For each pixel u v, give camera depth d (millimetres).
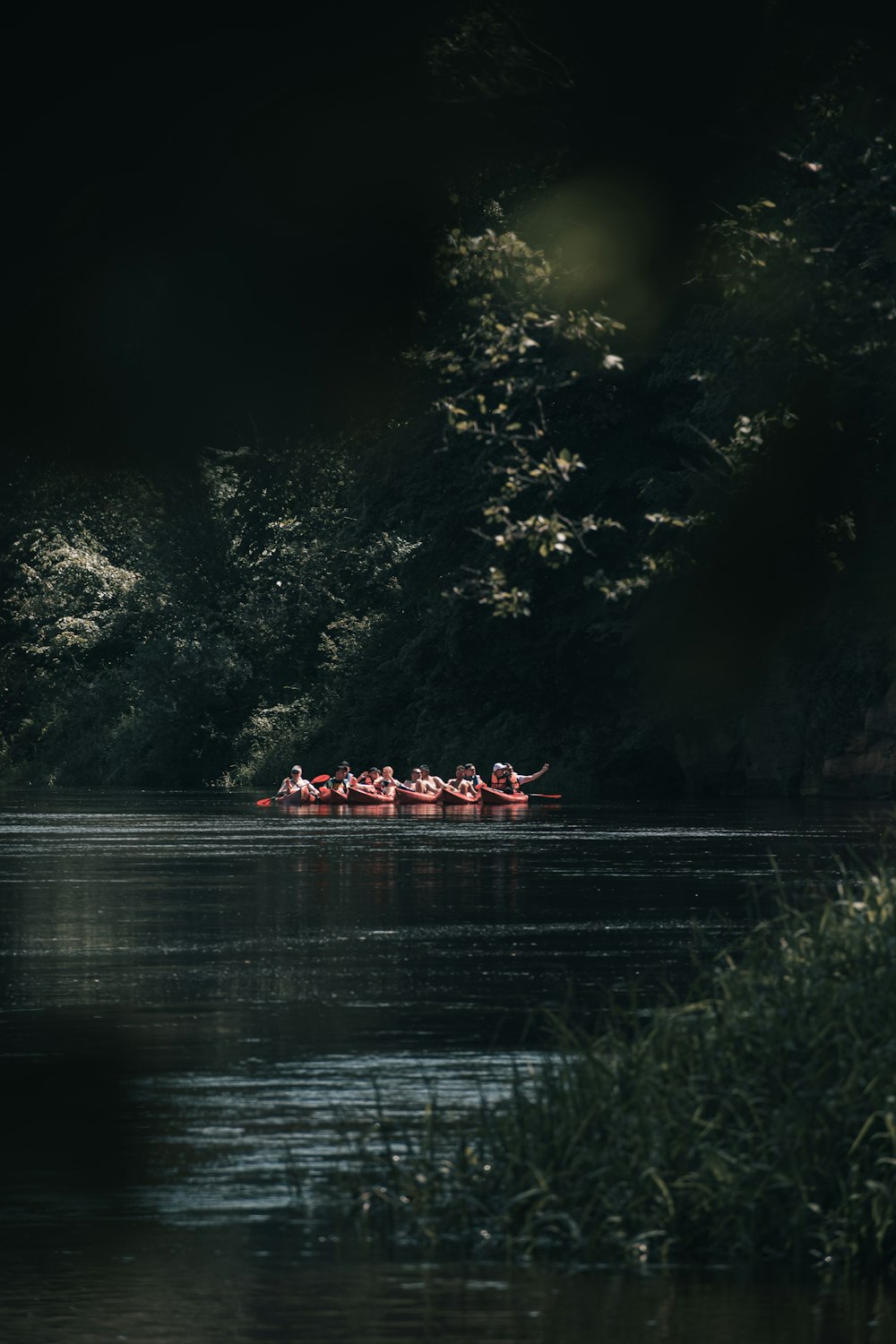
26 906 83000
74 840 138500
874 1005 34000
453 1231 31422
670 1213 30562
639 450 183500
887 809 173625
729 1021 34438
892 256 55250
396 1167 34031
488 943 66938
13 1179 34469
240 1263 29969
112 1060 45125
